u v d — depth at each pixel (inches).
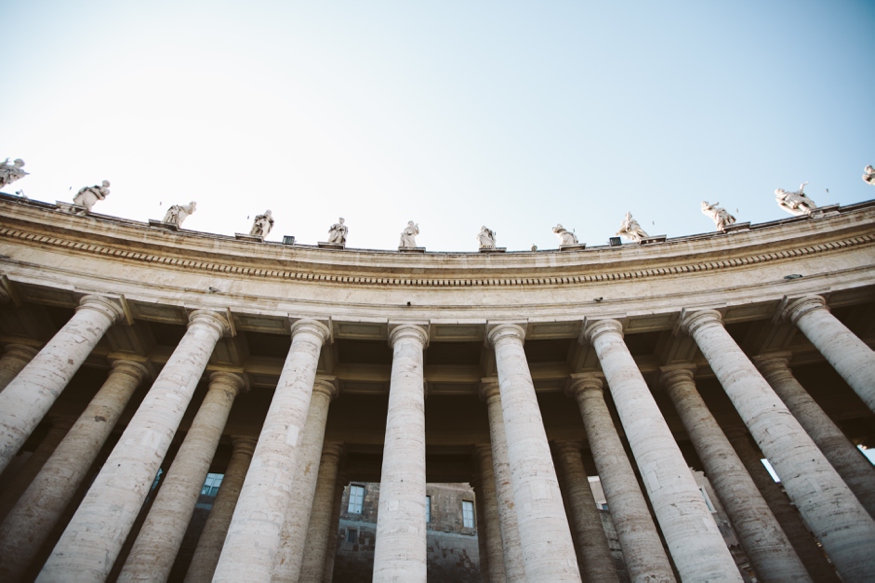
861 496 701.9
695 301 806.5
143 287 780.0
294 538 655.8
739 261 843.4
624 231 992.2
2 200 783.7
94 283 765.3
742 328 885.8
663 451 620.1
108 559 521.7
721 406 999.0
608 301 818.2
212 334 753.6
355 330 805.2
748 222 868.6
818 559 781.9
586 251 852.0
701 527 552.4
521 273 852.0
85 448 727.7
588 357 868.0
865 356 681.0
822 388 1001.5
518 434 644.7
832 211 856.3
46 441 869.2
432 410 1036.5
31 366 647.8
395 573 518.6
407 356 745.0
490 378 868.6
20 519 643.5
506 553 673.0
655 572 630.5
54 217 788.0
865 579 524.7
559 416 1011.9
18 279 741.9
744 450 936.9
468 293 840.9
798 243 839.1
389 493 587.8
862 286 777.6
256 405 986.7
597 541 824.9
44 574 491.8
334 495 949.8
